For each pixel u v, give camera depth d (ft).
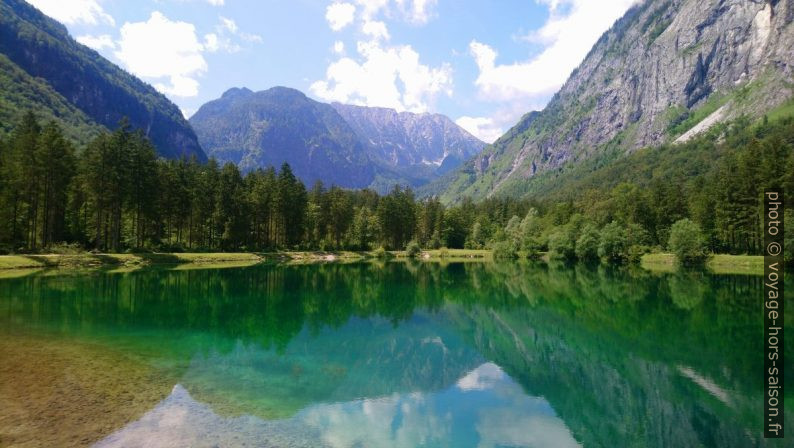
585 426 56.49
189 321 108.99
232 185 319.88
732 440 52.90
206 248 303.07
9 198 209.15
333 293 172.86
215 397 59.11
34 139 219.41
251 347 87.86
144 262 243.60
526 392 69.72
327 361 81.66
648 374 78.48
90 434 45.73
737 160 315.99
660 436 54.29
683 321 122.72
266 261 306.76
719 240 305.73
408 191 529.04
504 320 129.18
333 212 396.37
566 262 362.74
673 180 622.13
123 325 99.76
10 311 108.37
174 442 45.06
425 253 437.17
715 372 79.15
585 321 126.72
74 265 212.84
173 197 276.00
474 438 52.26
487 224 536.42
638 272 258.98
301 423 52.65
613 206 401.08
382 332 111.96
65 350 76.54
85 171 230.07
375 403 62.44
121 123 242.99
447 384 73.00
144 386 61.21
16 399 53.52
